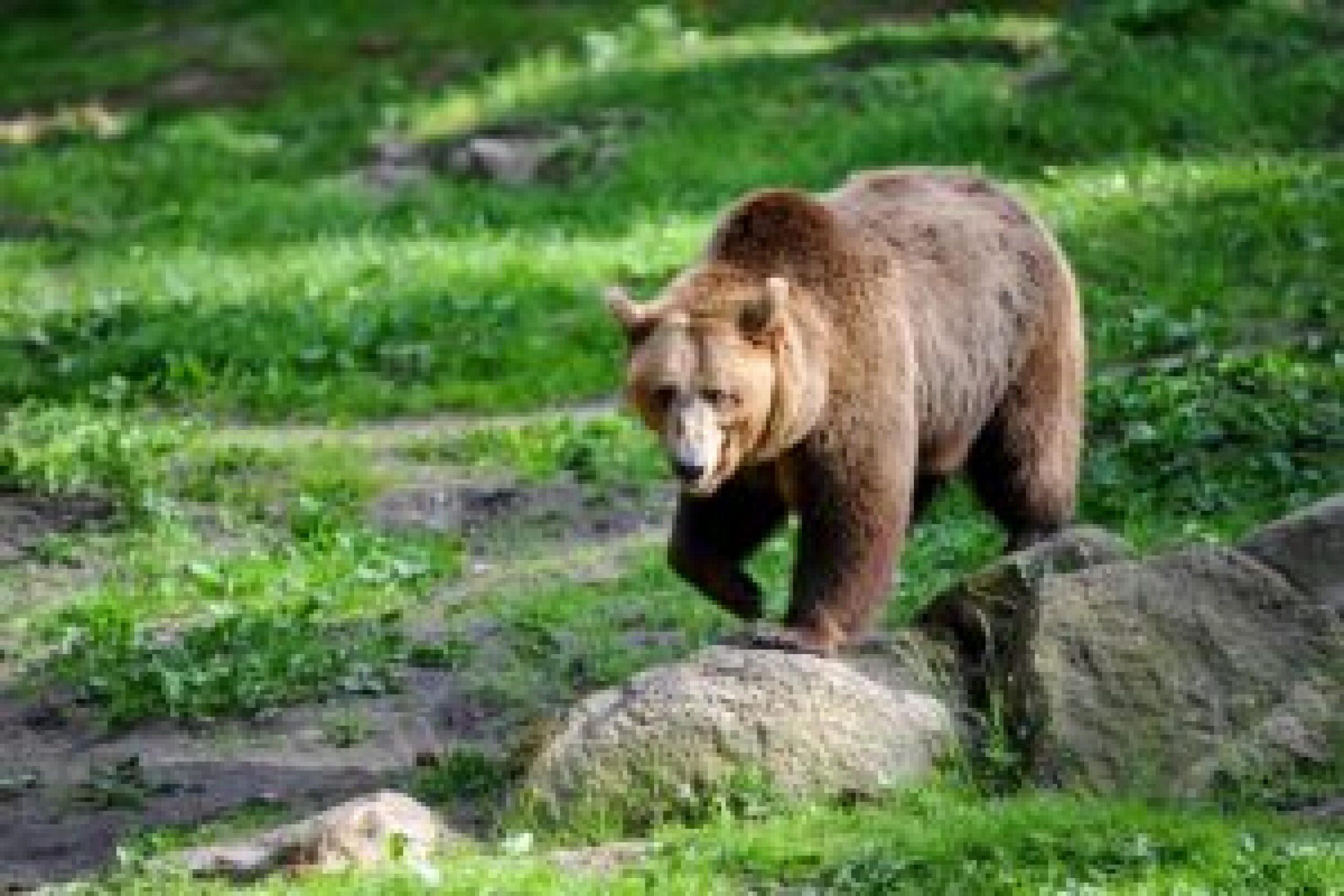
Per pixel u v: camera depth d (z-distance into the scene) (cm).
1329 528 1212
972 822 1047
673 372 1131
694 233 2377
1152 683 1143
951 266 1292
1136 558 1205
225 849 1123
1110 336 1952
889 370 1207
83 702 1461
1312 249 2109
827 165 2541
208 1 3825
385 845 1086
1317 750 1123
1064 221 2225
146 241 2641
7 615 1620
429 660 1466
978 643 1211
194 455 1888
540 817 1118
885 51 2855
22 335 2247
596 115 2823
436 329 2183
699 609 1509
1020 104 2578
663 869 1030
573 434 1886
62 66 3562
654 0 3272
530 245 2430
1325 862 995
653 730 1120
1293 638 1159
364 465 1875
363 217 2648
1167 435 1702
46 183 2881
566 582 1602
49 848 1236
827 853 1034
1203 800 1104
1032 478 1358
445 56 3291
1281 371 1788
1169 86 2553
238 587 1630
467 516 1772
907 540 1505
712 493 1212
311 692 1433
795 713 1120
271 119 3119
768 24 3089
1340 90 2519
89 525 1767
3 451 1858
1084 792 1110
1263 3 2727
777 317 1141
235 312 2272
